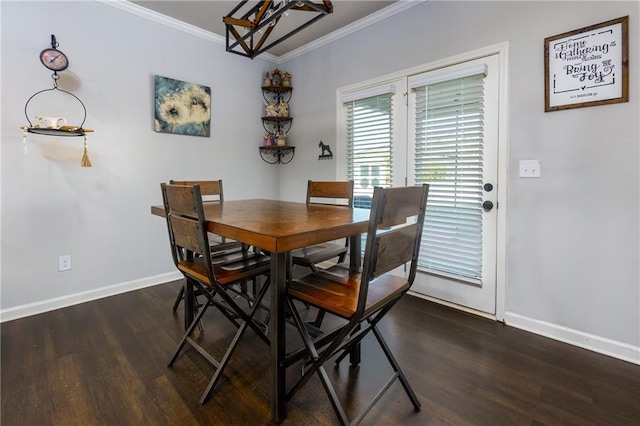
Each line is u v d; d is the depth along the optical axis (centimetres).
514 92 209
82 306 250
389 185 285
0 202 223
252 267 168
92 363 173
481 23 221
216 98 335
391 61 276
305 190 370
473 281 234
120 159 274
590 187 183
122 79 271
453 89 239
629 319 175
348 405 143
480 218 230
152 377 162
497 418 134
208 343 195
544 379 160
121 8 268
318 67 343
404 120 271
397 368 143
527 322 211
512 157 212
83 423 132
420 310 244
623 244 175
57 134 232
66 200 249
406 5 261
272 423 133
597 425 130
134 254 287
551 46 191
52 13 235
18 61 224
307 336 136
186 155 315
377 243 113
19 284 231
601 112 177
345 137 323
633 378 160
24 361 174
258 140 376
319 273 161
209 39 324
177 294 276
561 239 195
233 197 357
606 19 173
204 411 139
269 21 166
